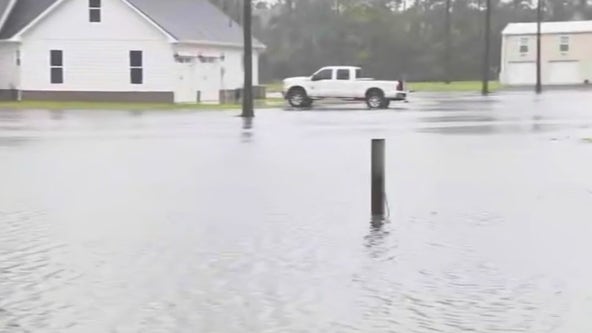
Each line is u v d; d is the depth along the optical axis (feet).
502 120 192.13
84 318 41.70
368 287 47.73
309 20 525.75
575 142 136.87
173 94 275.80
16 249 57.62
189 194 82.23
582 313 42.47
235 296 45.85
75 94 281.13
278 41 518.37
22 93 284.20
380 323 40.81
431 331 39.50
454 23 572.10
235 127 171.73
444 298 45.39
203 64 290.76
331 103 290.76
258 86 324.60
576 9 639.35
